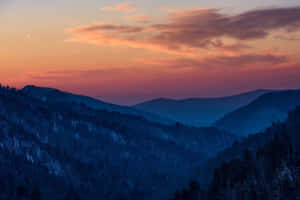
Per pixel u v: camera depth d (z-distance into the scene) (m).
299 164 173.88
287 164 178.62
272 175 182.75
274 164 186.50
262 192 178.62
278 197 168.75
